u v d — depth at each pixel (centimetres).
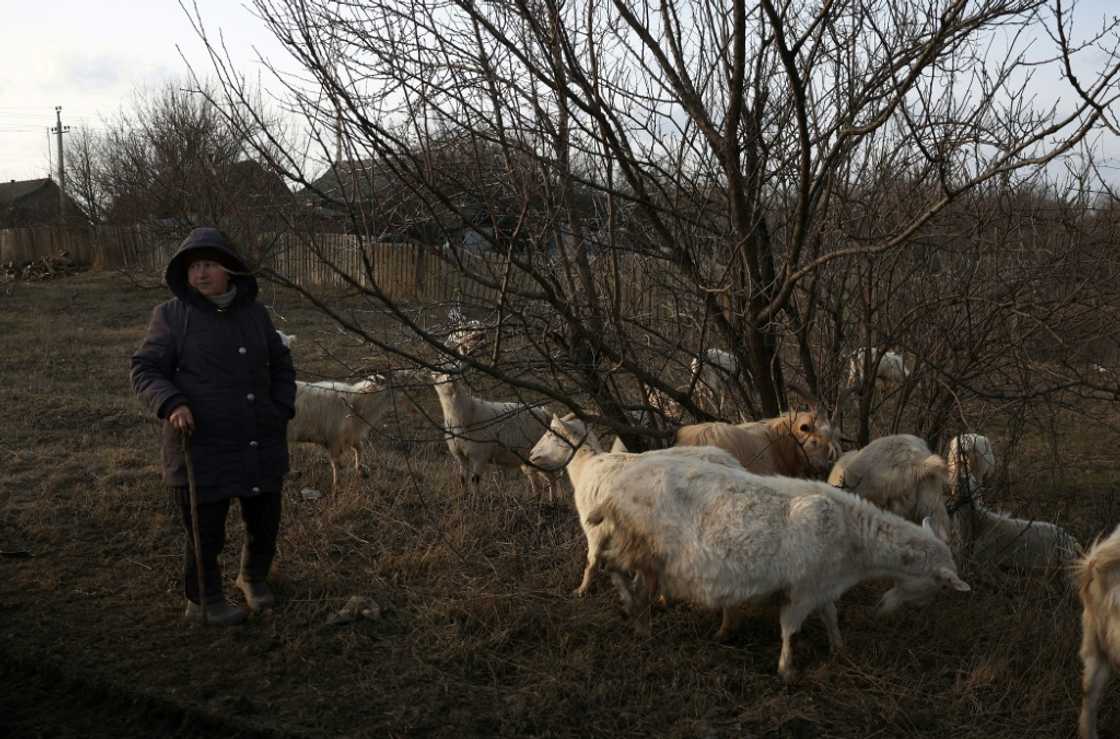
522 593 510
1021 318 567
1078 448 806
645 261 605
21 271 2864
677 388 644
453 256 538
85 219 3058
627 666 444
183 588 521
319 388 783
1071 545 593
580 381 568
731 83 534
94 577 535
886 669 442
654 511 442
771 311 548
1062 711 415
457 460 791
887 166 581
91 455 809
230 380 463
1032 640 471
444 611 486
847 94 553
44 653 432
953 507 599
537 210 550
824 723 400
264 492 477
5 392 1108
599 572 532
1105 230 557
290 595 512
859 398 628
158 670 424
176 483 462
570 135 555
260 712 391
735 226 566
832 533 425
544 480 809
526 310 549
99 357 1479
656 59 558
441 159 512
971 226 578
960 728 402
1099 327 566
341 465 838
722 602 434
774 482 445
